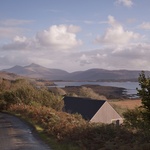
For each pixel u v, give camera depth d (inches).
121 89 6343.5
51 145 604.4
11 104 1491.1
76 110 1795.0
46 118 891.4
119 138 572.1
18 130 812.6
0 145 615.8
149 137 553.0
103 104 1745.8
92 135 613.3
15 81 2640.3
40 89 1604.3
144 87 567.5
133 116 860.0
